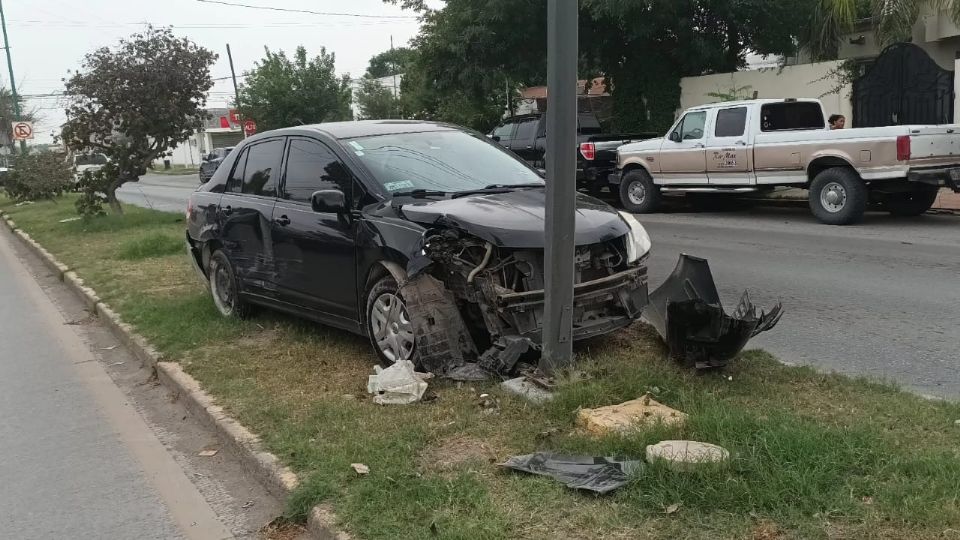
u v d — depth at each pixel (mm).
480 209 5090
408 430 4199
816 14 17328
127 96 16062
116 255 11914
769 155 12727
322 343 6148
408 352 5129
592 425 4016
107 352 7051
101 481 4316
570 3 4324
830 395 4379
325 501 3570
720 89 18797
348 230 5512
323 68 40750
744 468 3348
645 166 15031
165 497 4086
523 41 19344
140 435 4973
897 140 11078
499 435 4098
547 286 4684
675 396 4414
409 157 5941
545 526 3150
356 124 6434
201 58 16656
